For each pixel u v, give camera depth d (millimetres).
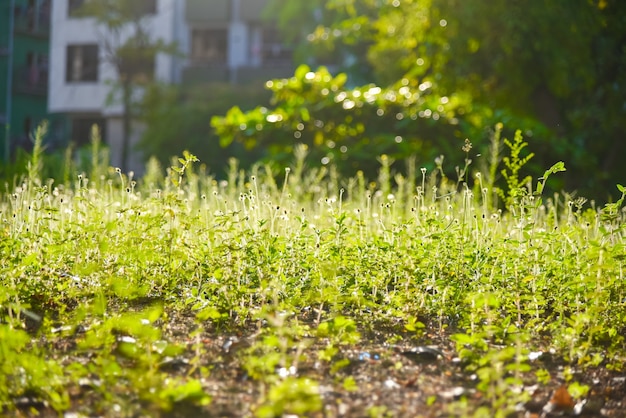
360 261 5449
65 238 5719
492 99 19219
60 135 44469
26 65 43219
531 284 5418
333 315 5121
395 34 21734
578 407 3844
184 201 6176
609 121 20188
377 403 3756
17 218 6199
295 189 9867
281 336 4129
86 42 43531
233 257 5230
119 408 3547
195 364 4105
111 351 4328
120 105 42875
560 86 18344
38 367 3850
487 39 18641
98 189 9516
